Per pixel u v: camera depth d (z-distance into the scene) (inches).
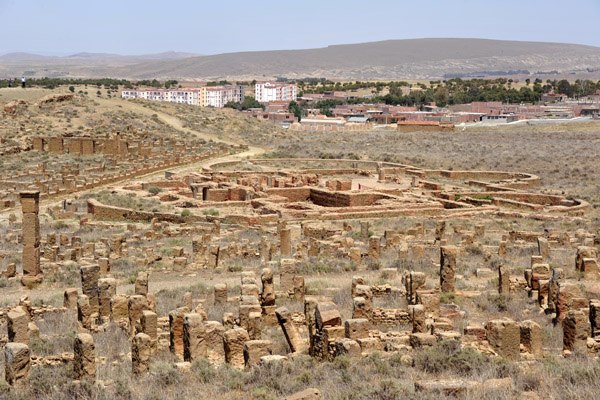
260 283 1279.5
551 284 1045.2
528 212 2704.2
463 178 3969.0
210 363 745.0
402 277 1262.3
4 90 5521.7
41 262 1547.7
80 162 3914.9
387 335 829.2
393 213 2583.7
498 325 745.0
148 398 644.1
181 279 1414.9
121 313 998.4
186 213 2377.0
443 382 621.6
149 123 5492.1
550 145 5152.6
